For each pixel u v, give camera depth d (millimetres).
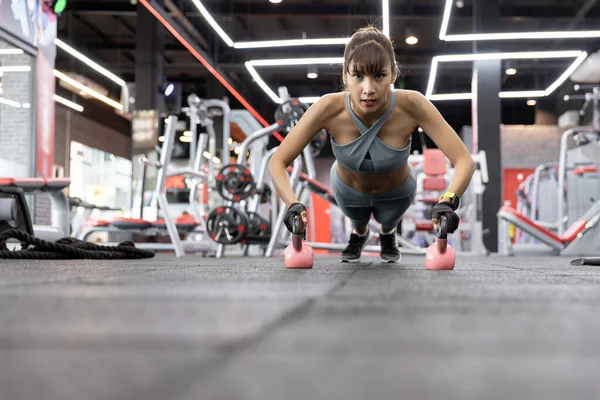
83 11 11109
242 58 12328
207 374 371
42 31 5953
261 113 15547
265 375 369
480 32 8656
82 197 14578
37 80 5855
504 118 17250
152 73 10961
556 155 15281
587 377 370
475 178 7105
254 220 5254
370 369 389
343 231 10328
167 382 348
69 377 364
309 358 428
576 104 15086
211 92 14266
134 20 12125
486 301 860
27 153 5832
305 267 2051
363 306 782
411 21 11211
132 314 693
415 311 733
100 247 3254
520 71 13883
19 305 788
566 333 564
